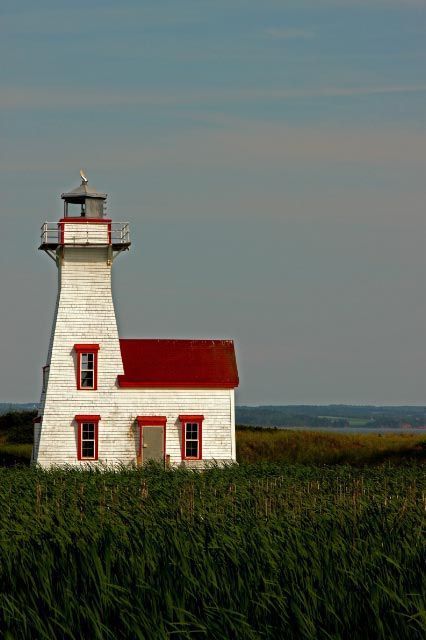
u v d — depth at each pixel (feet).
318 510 279.28
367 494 337.11
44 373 588.91
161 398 566.36
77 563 193.77
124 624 159.33
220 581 178.60
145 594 172.04
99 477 409.28
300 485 377.09
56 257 574.56
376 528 233.96
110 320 568.41
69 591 171.22
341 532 229.04
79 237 563.48
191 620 157.89
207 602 169.48
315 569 184.55
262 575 184.34
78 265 568.82
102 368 563.89
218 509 284.20
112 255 570.46
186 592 172.24
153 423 562.66
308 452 651.25
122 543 211.61
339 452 645.10
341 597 168.35
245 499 316.40
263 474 451.94
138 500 305.32
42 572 185.47
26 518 257.75
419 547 206.69
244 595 170.60
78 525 242.58
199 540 217.97
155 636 151.12
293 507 287.28
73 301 566.36
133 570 186.39
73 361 563.07
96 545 205.16
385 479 404.77
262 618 163.32
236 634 153.48
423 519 245.45
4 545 214.48
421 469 497.05
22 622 160.35
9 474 433.89
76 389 561.84
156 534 223.71
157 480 398.83
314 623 159.12
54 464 541.75
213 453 566.36
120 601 164.35
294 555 196.34
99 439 559.38
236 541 214.90
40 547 211.82
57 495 324.80
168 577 178.91
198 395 569.23
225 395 572.10
